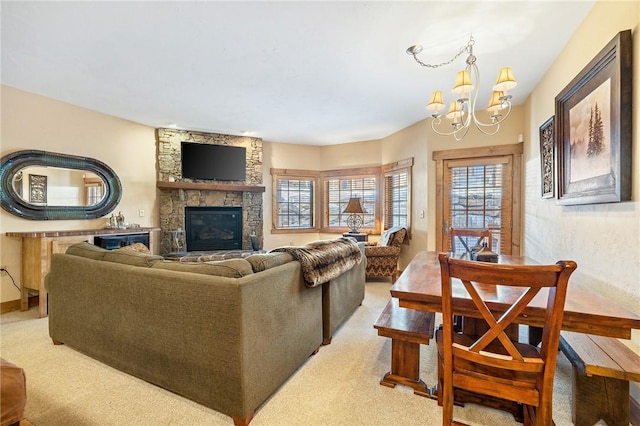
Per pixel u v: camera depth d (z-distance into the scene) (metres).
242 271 1.73
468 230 3.14
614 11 1.87
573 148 2.38
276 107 4.13
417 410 1.76
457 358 1.38
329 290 2.59
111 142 4.44
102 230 3.84
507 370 1.32
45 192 3.68
